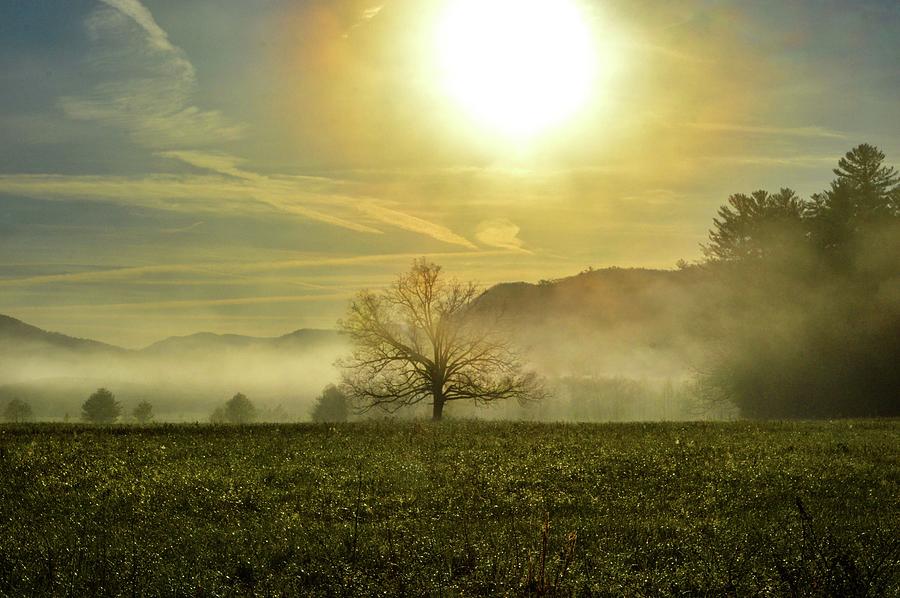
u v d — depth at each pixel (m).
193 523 15.39
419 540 13.44
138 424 33.16
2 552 12.30
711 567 11.66
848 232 73.00
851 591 9.89
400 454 25.06
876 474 21.77
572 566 11.55
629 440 28.97
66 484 19.59
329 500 17.81
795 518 16.05
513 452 25.64
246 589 10.87
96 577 10.97
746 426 34.81
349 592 10.64
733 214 79.31
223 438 29.02
